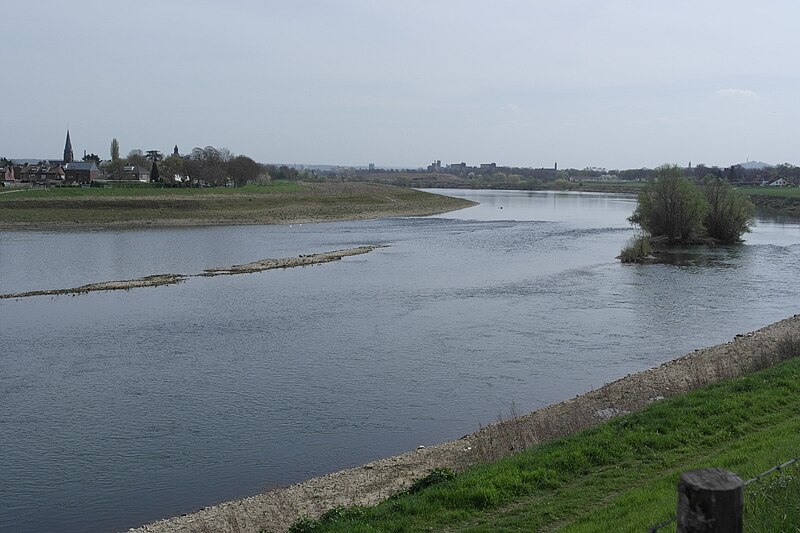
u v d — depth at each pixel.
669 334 34.62
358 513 13.55
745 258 61.69
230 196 116.56
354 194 137.88
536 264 60.00
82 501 18.16
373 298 44.97
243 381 27.88
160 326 37.53
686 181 73.38
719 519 5.60
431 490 13.81
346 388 26.88
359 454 20.80
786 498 9.73
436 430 22.56
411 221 111.06
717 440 15.09
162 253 68.69
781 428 15.02
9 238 81.31
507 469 14.31
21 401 25.70
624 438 15.43
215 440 22.02
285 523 15.65
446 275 54.34
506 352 31.59
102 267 59.22
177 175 163.75
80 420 23.78
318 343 33.59
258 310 41.56
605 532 10.52
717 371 23.50
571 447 15.14
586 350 31.78
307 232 91.81
